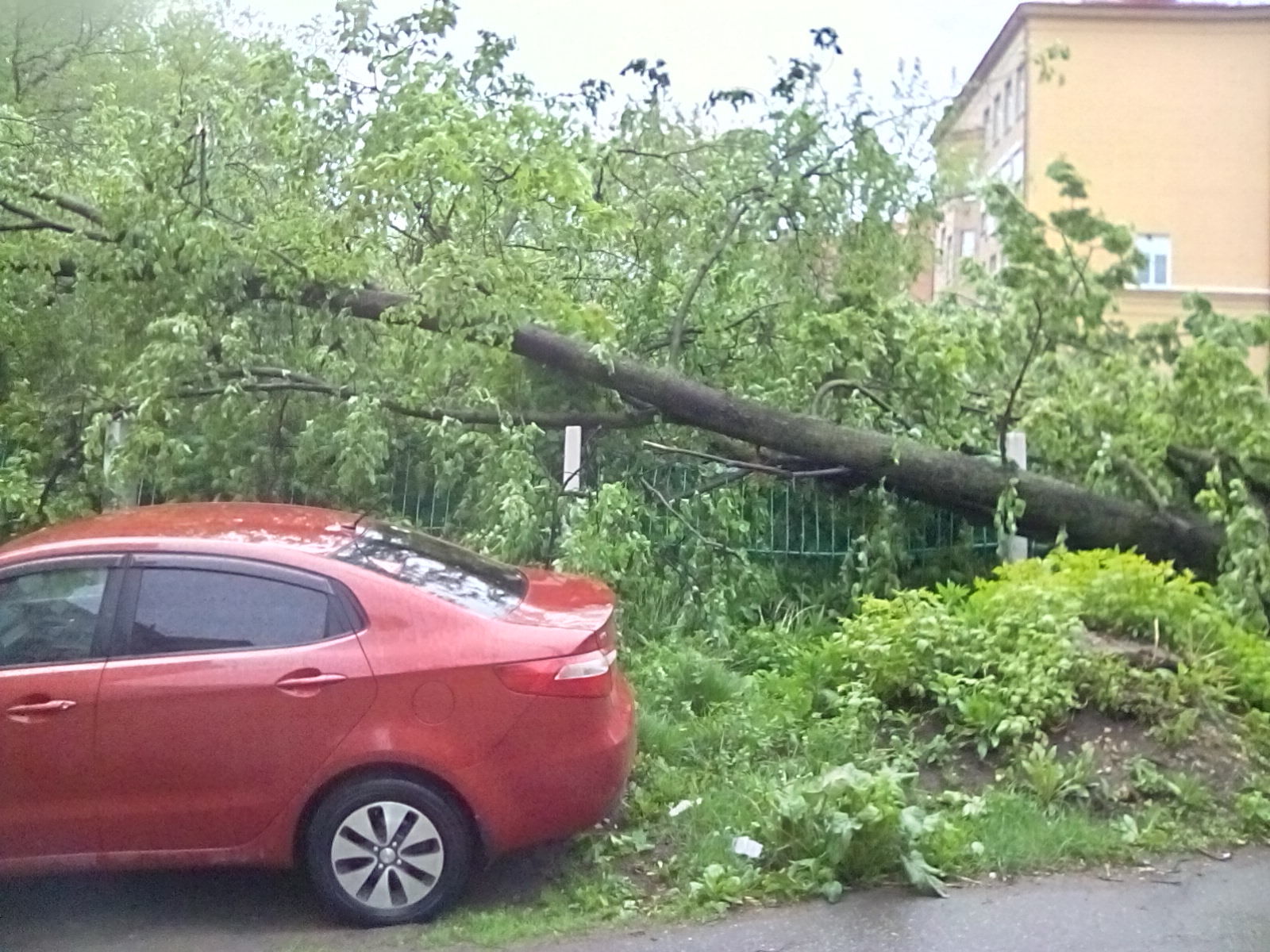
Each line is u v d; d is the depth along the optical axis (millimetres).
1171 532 8008
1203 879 4746
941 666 6207
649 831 5180
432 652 4445
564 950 4254
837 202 8828
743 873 4727
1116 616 6590
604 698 4578
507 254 8031
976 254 10352
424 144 7230
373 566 4684
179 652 4457
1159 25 25219
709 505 8469
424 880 4457
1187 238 25547
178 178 8227
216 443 8648
